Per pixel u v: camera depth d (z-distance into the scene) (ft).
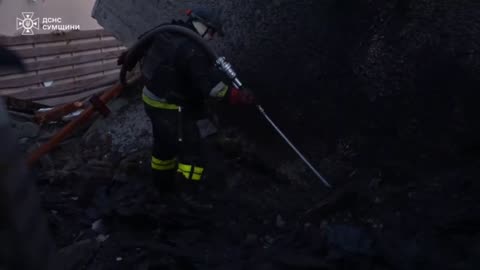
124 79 12.65
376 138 11.93
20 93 24.23
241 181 13.05
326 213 11.13
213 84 10.93
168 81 11.13
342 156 12.44
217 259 10.20
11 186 4.07
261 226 11.37
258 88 13.62
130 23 16.10
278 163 13.29
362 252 9.58
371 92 11.87
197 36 11.02
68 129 12.39
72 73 26.66
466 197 10.16
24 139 15.40
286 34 12.96
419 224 10.07
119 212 11.37
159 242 10.73
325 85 12.56
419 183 11.06
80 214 11.89
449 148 10.96
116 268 9.92
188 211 11.65
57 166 14.25
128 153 14.71
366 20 11.78
